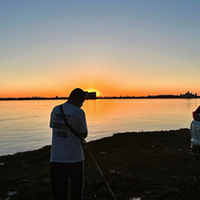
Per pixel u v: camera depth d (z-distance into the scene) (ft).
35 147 53.98
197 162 20.01
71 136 10.07
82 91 10.78
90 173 18.21
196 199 13.08
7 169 20.63
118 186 15.37
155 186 15.14
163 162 20.45
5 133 85.10
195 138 16.39
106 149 28.53
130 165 19.89
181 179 16.11
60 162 9.98
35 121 143.95
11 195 14.69
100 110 271.28
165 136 35.53
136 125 100.94
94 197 14.07
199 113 16.67
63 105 10.55
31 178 17.75
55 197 10.23
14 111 288.92
